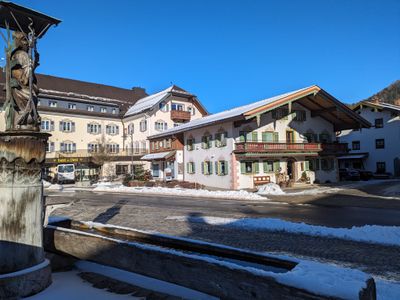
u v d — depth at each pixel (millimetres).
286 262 3844
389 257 7207
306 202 18453
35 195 4766
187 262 3846
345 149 35969
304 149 32438
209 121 31828
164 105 50469
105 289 4703
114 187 32688
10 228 4520
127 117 53375
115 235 6395
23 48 4922
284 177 31688
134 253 4512
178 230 10773
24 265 4574
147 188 29688
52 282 5004
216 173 31734
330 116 36219
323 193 23188
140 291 4594
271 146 30250
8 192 4539
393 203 17125
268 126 32344
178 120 51938
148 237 5727
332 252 7691
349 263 6836
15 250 4523
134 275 5285
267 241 8930
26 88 4898
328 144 34406
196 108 54531
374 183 31672
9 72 4801
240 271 3311
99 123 51938
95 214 14969
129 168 48375
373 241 8539
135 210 16109
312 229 9969
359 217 13047
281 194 23406
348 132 46781
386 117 43125
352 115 33656
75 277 5281
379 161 43562
